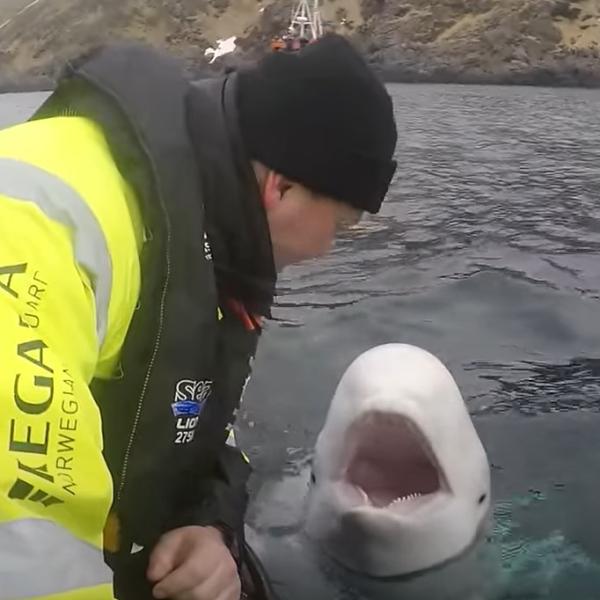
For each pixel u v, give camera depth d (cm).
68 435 140
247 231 182
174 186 171
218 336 199
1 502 134
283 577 284
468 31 1938
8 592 135
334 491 287
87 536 147
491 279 619
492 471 360
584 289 600
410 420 280
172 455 189
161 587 199
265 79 177
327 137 175
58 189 153
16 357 136
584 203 884
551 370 470
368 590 287
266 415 414
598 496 341
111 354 172
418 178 1009
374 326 532
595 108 1591
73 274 146
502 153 1171
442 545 284
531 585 282
